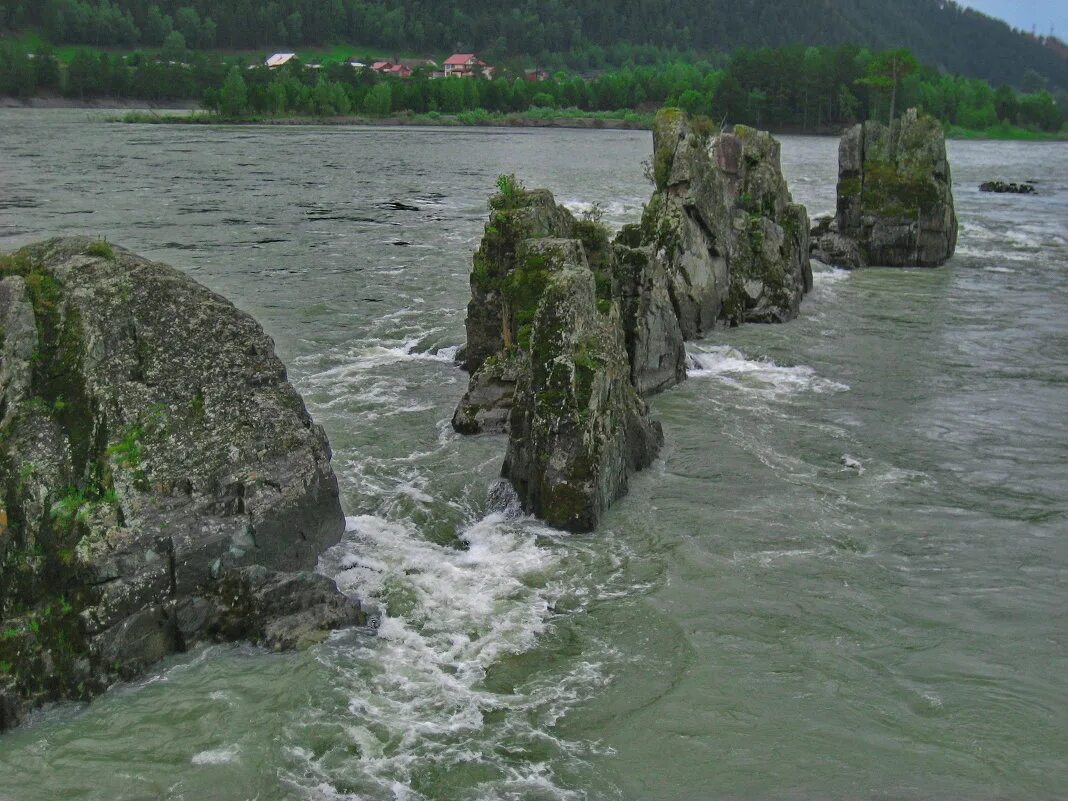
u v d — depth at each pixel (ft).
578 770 40.68
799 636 50.21
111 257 52.21
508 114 624.59
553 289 63.00
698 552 58.18
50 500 46.14
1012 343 106.22
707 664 47.67
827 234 153.38
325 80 623.36
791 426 79.92
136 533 46.09
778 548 59.16
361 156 315.99
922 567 57.62
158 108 632.38
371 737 42.16
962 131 612.70
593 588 54.19
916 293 130.82
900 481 69.51
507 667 47.16
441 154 333.01
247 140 374.02
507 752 41.55
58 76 627.87
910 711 44.86
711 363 96.94
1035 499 67.15
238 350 52.26
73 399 48.47
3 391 48.49
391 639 49.01
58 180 219.20
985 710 45.01
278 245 149.48
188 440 49.39
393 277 129.18
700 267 105.50
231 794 38.99
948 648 49.67
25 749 41.04
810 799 39.50
